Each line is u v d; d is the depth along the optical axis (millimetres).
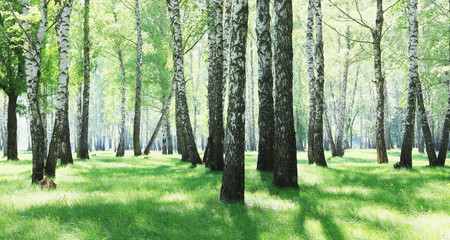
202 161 17672
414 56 14414
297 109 44250
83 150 22172
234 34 7672
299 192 8641
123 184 10367
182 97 16516
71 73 23047
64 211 6617
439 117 37344
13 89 20719
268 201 7691
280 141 9188
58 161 17688
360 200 7855
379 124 18641
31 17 10438
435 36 19016
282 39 9016
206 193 8547
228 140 7668
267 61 12227
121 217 6234
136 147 26766
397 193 8680
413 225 5785
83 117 22141
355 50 28328
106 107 50594
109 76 35812
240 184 7590
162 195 8406
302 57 40375
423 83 19969
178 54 16188
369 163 19766
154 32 33719
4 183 10203
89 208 6809
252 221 6074
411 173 12375
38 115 10281
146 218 6188
